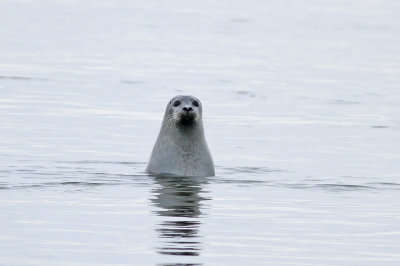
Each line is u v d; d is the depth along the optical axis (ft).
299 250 140.56
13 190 183.01
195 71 420.36
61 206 168.35
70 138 255.29
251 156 237.25
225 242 144.05
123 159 227.61
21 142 246.27
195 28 634.02
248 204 175.32
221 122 290.97
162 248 138.92
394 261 135.13
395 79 410.31
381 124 294.25
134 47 514.68
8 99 319.47
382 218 165.17
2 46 484.74
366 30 647.15
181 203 173.99
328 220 162.50
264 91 363.76
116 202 173.58
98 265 129.08
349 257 137.08
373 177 210.79
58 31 579.48
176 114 206.59
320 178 207.92
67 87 354.54
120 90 353.10
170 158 209.56
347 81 400.26
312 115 309.63
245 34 604.08
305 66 451.53
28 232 147.23
